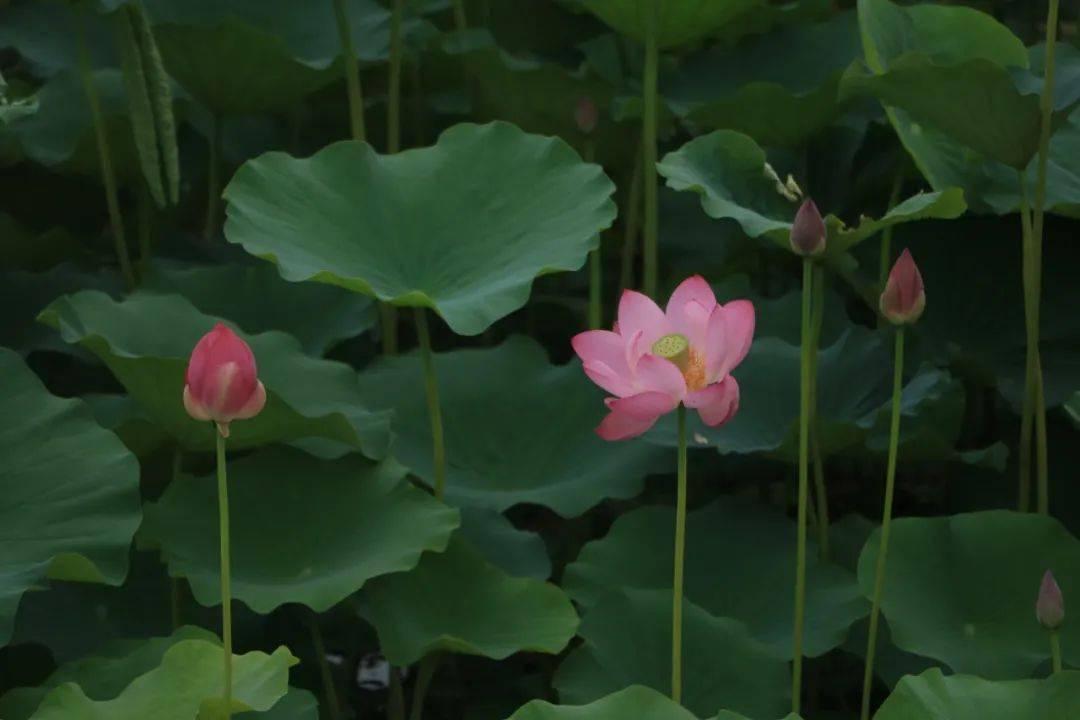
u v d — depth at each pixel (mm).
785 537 6051
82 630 5953
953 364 6281
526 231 5980
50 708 5402
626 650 5793
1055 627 5484
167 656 5445
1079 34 6953
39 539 5637
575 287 6922
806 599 5938
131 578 6051
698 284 5367
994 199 6223
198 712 5355
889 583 5809
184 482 5930
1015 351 6367
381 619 5801
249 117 7016
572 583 5984
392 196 6047
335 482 5945
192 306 6062
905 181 6559
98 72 6832
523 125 6867
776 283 6781
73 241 6664
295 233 5938
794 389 6219
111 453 5727
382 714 6391
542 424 6258
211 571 5797
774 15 6801
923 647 5723
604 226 5914
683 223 6918
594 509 6496
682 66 6848
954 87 5855
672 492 6414
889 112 6148
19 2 7023
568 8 6945
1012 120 5871
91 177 6738
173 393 5801
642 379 5289
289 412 5840
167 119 6172
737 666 5766
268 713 5594
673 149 6945
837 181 6602
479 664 6328
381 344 6754
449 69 6945
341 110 6961
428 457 6180
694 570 6004
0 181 6809
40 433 5742
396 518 5879
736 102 6461
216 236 6773
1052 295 6422
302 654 6102
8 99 6699
